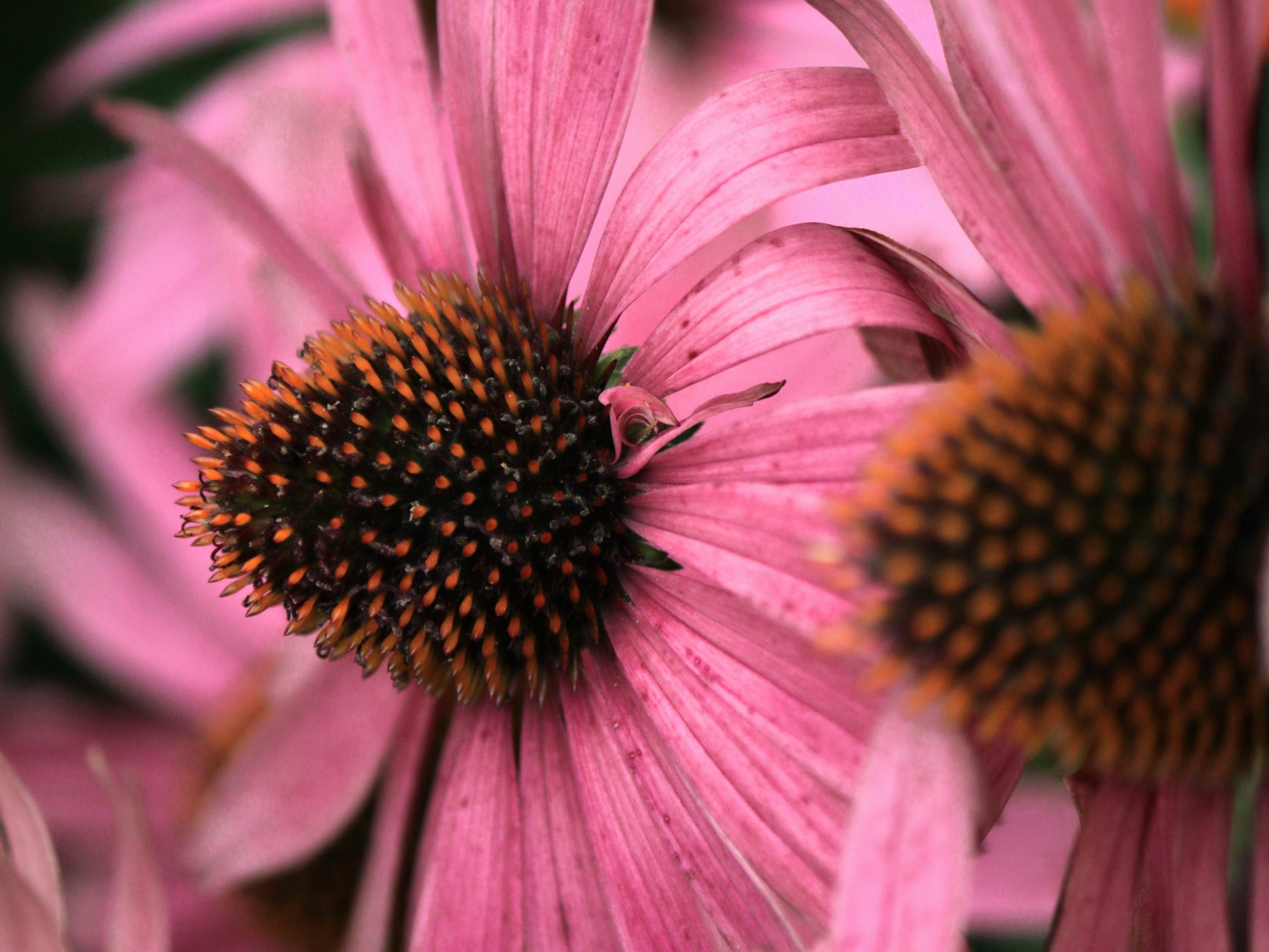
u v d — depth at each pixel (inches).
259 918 10.7
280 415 8.5
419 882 9.0
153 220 11.9
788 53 11.2
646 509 8.4
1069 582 7.3
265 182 11.1
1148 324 7.6
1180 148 9.3
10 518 11.8
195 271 11.8
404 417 8.5
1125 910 7.8
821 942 7.6
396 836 9.4
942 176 8.0
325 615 8.5
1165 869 7.9
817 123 8.3
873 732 7.6
